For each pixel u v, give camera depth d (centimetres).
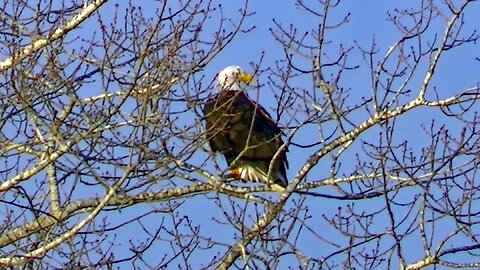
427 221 1312
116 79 1337
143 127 1308
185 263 1377
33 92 1366
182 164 1375
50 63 1364
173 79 1344
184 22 1340
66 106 1380
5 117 1390
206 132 1365
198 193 1417
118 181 1324
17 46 1390
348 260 1341
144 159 1332
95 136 1348
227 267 1367
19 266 1347
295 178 1379
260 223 1345
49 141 1379
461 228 1284
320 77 1382
